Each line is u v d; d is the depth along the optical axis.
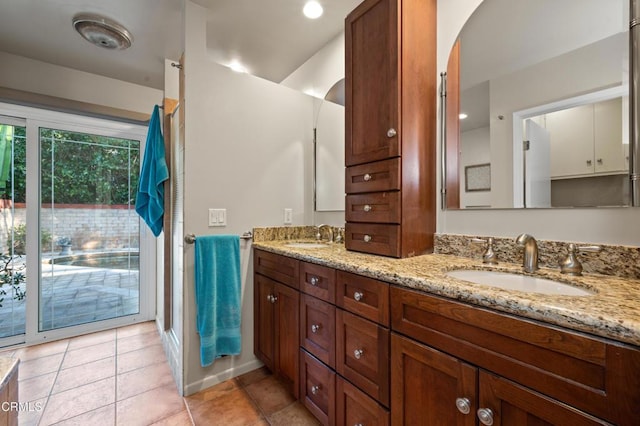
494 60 1.28
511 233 1.22
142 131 2.86
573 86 1.06
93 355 2.20
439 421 0.86
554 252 1.07
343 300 1.23
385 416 1.03
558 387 0.63
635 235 0.92
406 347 0.96
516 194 1.20
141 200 2.14
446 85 1.43
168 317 2.22
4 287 2.30
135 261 2.86
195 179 1.78
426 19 1.40
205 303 1.74
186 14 1.76
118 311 2.78
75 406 1.61
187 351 1.73
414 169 1.34
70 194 2.55
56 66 2.41
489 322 0.75
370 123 1.41
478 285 0.83
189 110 1.77
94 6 1.77
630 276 0.90
